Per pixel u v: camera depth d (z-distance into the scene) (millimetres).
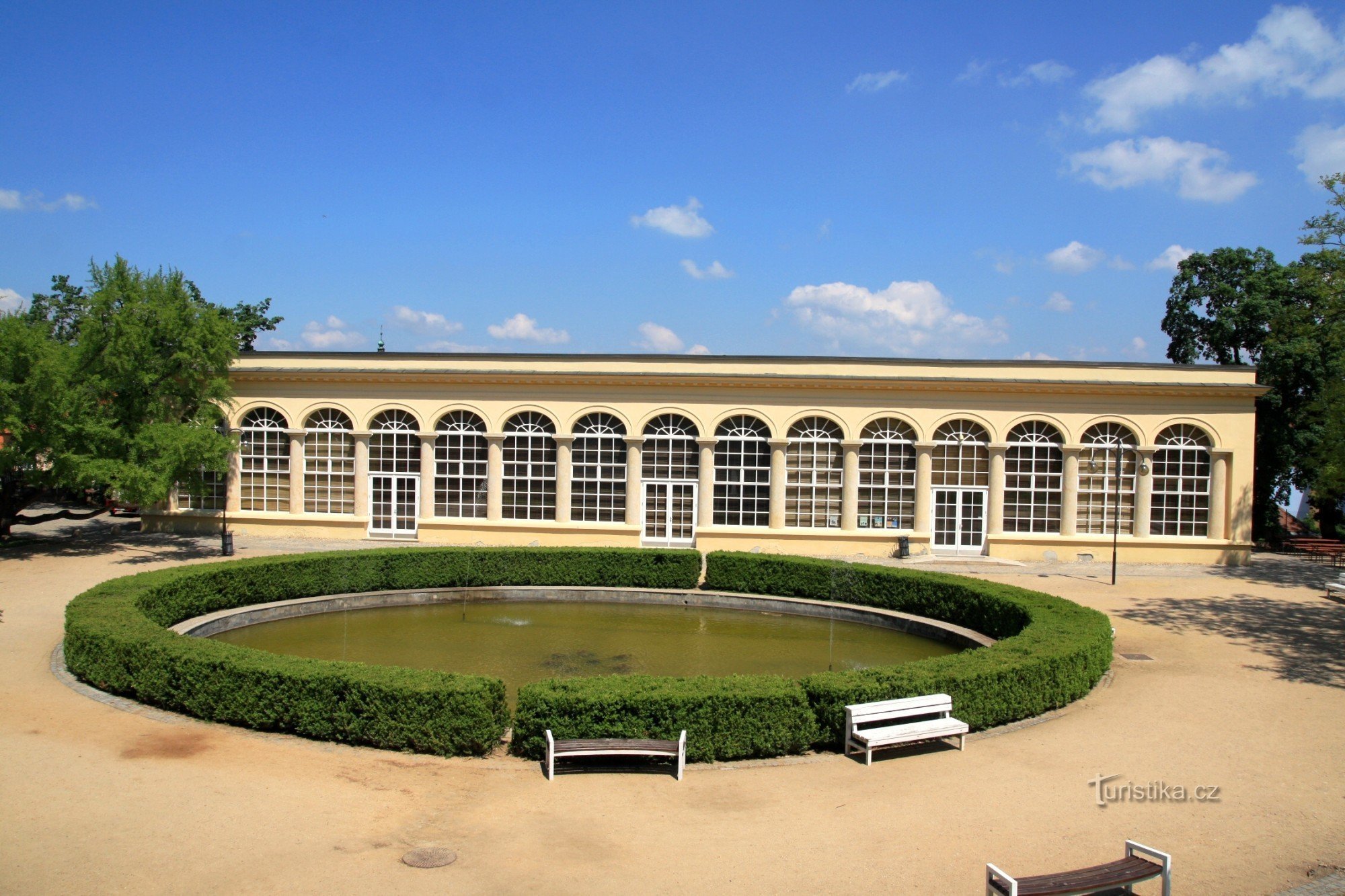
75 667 13023
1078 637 14055
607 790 9234
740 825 8328
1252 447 29453
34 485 26672
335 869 7168
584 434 30500
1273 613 20734
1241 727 11781
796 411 29906
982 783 9586
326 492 31266
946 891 7000
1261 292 37438
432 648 16969
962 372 29766
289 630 18516
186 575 17844
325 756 10047
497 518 30609
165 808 8344
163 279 27703
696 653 17047
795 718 10547
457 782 9336
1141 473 29297
